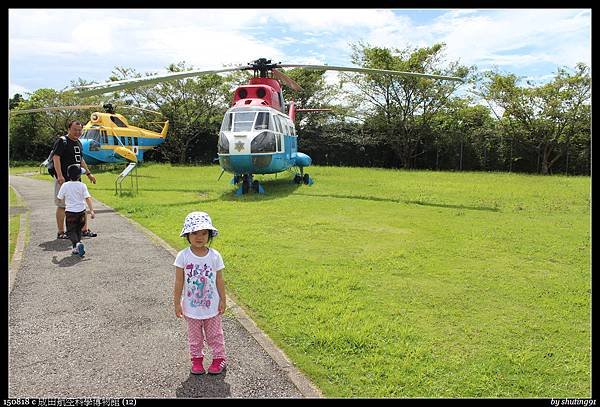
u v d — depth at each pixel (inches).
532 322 167.5
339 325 160.6
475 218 376.2
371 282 210.1
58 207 283.7
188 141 1203.2
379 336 153.6
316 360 138.0
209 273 132.0
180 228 321.7
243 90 531.2
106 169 960.9
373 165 1206.9
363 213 392.5
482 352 144.4
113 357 141.6
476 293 197.5
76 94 398.9
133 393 123.3
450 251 267.6
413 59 1066.7
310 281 208.1
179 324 165.2
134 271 225.0
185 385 126.8
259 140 479.8
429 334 156.5
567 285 208.8
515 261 248.1
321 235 307.0
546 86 973.2
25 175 855.1
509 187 617.9
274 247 272.2
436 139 1116.5
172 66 1167.6
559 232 322.3
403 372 132.0
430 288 202.8
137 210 395.9
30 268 228.8
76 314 173.3
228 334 154.9
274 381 128.0
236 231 312.7
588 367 135.9
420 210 412.8
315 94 1202.6
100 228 322.7
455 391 123.8
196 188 585.0
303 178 628.1
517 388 125.8
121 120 872.9
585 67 949.8
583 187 629.6
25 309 177.8
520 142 1041.5
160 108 1188.5
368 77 1115.9
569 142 995.3
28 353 143.9
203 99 1197.1
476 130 1086.4
